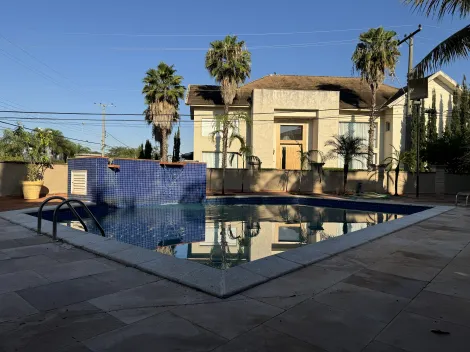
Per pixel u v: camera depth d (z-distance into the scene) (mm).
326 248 5320
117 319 2799
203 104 23656
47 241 5738
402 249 5465
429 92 28219
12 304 3098
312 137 24656
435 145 20906
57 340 2445
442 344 2434
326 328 2670
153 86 24250
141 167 13820
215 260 6070
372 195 18266
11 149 24328
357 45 22469
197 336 2521
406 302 3225
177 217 11414
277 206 15461
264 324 2730
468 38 9039
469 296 3396
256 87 26594
